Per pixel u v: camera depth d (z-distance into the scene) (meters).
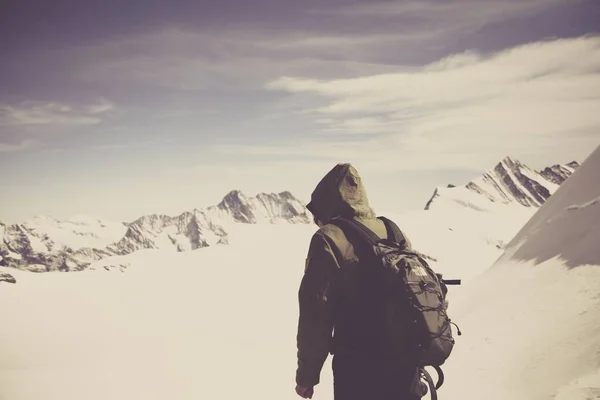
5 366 31.53
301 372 1.71
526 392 4.84
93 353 34.19
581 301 6.24
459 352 6.31
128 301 53.19
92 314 46.75
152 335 39.50
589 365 4.70
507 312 6.84
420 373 1.73
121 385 27.62
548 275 7.28
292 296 59.41
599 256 6.88
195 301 55.25
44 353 34.75
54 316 44.56
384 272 1.69
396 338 1.68
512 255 9.30
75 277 60.56
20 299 48.56
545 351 5.43
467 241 126.06
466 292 9.24
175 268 73.00
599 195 8.03
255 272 72.06
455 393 5.37
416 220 132.75
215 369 27.81
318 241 1.75
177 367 29.05
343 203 1.86
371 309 1.70
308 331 1.70
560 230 8.38
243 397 23.58
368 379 1.70
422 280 1.69
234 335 38.84
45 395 27.00
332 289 1.71
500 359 5.73
